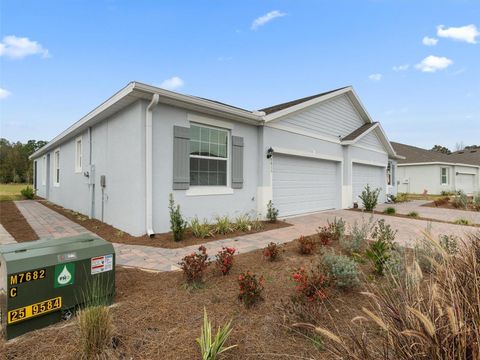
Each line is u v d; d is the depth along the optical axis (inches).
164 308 114.1
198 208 277.9
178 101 248.8
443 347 54.8
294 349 89.8
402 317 66.2
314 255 186.7
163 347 89.4
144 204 240.7
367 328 91.2
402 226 315.0
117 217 281.0
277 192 362.0
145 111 241.6
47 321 99.3
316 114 421.4
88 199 366.9
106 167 310.8
